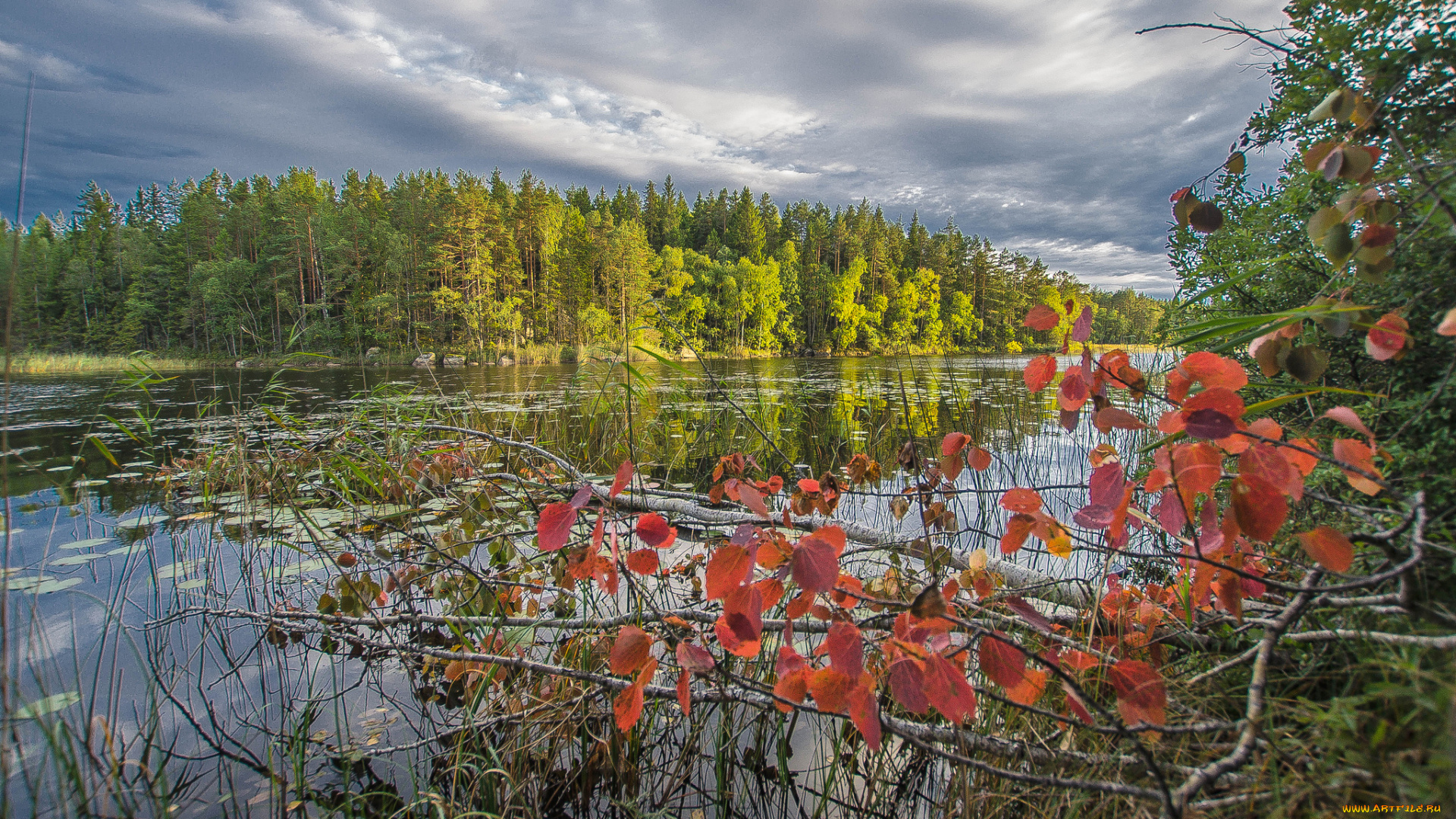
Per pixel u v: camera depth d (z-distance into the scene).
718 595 0.98
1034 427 6.40
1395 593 0.96
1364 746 0.75
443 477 2.74
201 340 23.84
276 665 2.01
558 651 1.86
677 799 1.45
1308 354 1.06
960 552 2.22
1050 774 1.14
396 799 1.43
